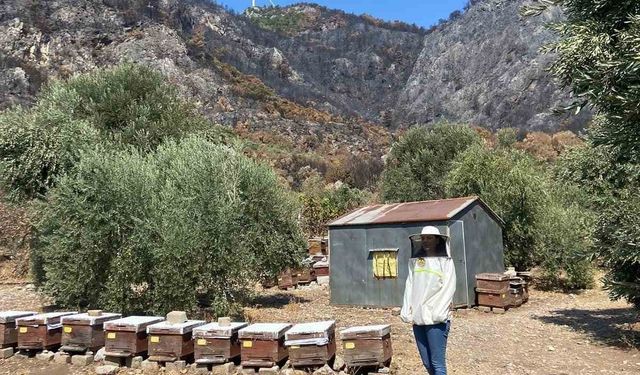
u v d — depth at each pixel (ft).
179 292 28.99
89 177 30.83
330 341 21.25
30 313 25.57
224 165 33.22
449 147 83.35
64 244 30.25
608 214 29.86
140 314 30.58
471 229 40.47
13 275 52.70
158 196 31.55
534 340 28.07
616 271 30.19
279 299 43.86
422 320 16.33
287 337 20.68
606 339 27.89
